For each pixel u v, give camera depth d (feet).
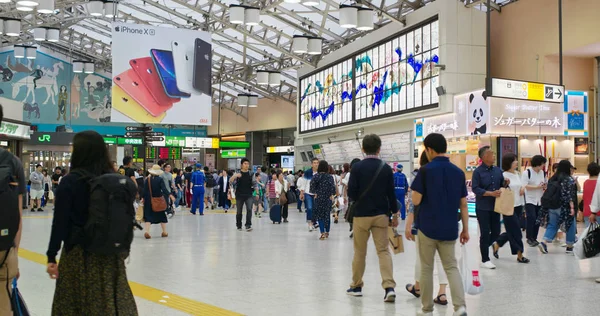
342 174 62.80
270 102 144.25
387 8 81.82
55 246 13.44
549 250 37.63
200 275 27.09
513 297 22.20
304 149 116.47
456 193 18.15
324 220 44.11
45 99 153.99
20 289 23.44
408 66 79.97
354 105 95.35
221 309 19.90
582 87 69.92
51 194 95.71
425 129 74.84
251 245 39.78
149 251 36.29
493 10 75.97
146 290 23.29
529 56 70.69
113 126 160.66
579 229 52.16
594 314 19.38
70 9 120.47
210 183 90.38
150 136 74.79
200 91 75.00
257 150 152.66
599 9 61.98
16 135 78.23
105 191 13.46
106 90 160.45
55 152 109.70
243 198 52.06
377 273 27.81
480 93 62.18
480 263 31.42
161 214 45.19
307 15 93.35
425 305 18.57
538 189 38.86
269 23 98.94
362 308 20.27
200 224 59.11
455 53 72.08
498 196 29.40
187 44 74.59
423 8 76.13
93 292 13.48
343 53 97.96
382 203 21.68
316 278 26.30
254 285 24.53
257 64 122.31
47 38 84.69
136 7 106.52
